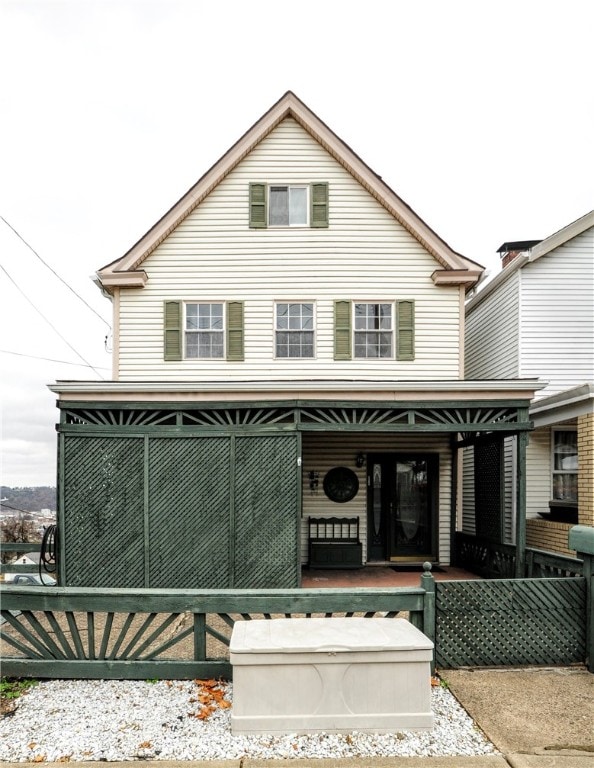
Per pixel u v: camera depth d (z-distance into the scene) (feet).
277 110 33.22
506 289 36.45
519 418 24.82
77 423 25.48
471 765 10.70
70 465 24.81
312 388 25.05
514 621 16.35
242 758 10.93
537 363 34.14
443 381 24.94
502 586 16.37
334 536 33.58
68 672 14.52
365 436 34.27
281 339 33.24
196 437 24.97
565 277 34.50
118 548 24.48
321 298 33.24
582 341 34.19
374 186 33.12
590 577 16.21
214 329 33.19
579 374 34.04
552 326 34.30
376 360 33.06
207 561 24.41
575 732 12.10
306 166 33.73
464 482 38.52
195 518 24.62
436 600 16.11
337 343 32.96
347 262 33.37
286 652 11.92
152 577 24.36
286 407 24.97
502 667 16.12
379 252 33.45
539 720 12.66
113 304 33.22
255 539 24.45
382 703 12.05
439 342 33.19
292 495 24.58
